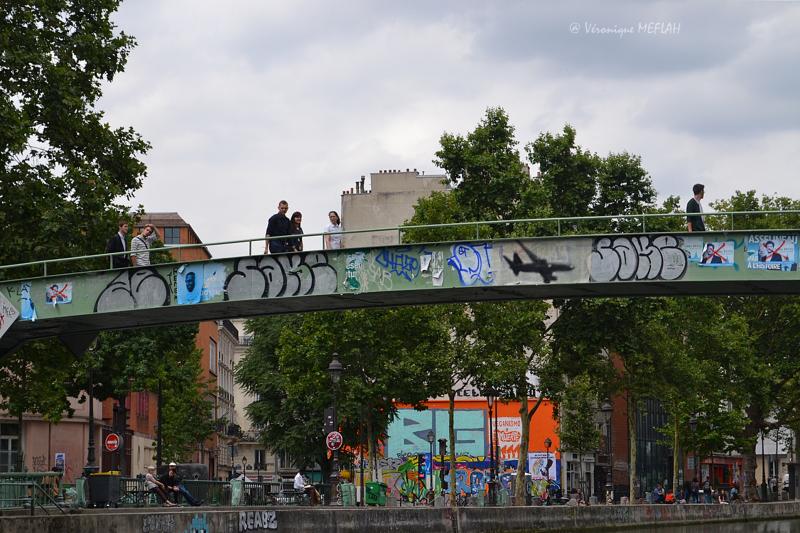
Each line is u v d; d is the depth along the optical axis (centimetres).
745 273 2980
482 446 8744
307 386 6756
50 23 4244
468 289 3122
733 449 8344
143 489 4444
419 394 6359
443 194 6444
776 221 9119
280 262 3194
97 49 4319
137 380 6069
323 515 4041
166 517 3444
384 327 6462
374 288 3139
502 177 5691
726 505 6875
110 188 4209
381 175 9831
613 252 3041
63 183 4134
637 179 5856
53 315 3350
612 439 10031
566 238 3066
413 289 3123
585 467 9369
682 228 5906
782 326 8838
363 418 6819
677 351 6781
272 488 5569
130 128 4456
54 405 5184
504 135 5834
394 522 4353
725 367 8175
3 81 4097
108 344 5947
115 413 7169
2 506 3338
